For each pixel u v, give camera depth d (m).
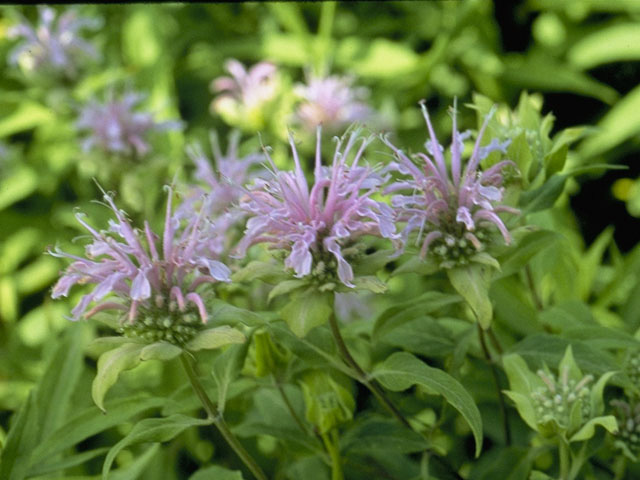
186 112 1.08
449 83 1.05
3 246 0.93
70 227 0.91
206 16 1.12
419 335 0.63
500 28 1.12
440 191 0.58
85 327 0.66
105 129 0.82
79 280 0.56
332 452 0.60
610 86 1.10
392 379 0.57
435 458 0.64
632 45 0.97
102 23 1.05
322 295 0.56
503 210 0.57
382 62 0.98
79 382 0.73
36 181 0.93
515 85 1.04
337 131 0.87
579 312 0.66
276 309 0.70
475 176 0.58
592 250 0.78
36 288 0.91
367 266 0.57
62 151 0.94
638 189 0.95
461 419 0.70
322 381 0.61
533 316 0.69
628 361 0.63
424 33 1.10
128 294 0.57
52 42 0.93
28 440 0.59
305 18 1.13
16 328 0.86
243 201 0.57
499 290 0.69
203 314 0.55
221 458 0.73
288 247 0.57
